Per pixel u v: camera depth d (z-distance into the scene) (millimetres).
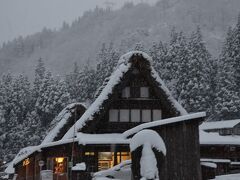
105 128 28906
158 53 67875
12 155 59938
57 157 26281
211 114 57562
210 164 21016
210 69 63844
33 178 26203
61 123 32188
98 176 18188
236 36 63812
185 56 60562
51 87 65062
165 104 28984
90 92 69062
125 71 28812
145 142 12047
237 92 57312
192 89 57219
